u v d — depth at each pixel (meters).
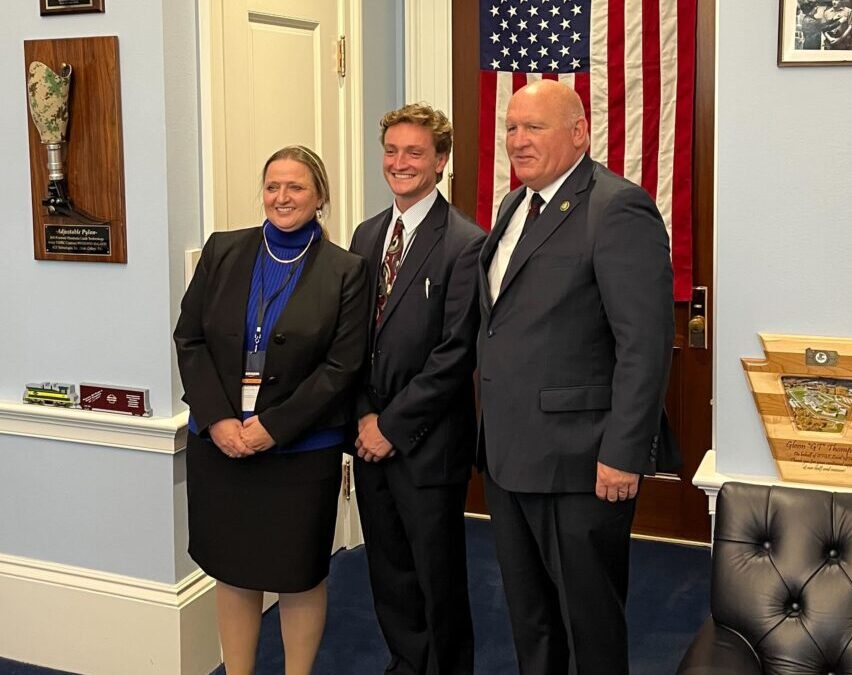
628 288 2.20
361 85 3.95
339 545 4.06
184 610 3.01
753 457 2.44
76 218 2.99
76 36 2.94
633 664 3.12
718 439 2.46
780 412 2.37
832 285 2.32
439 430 2.64
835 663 2.04
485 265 2.46
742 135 2.35
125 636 3.06
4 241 3.11
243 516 2.62
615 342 2.32
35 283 3.09
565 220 2.30
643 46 3.87
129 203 2.94
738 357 2.42
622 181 2.29
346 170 3.90
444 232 2.64
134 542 3.05
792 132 2.31
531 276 2.31
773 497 2.19
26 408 3.09
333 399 2.57
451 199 4.28
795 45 2.28
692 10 3.81
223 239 2.72
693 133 3.89
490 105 4.07
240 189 3.25
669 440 2.37
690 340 4.00
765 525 2.18
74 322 3.06
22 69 3.00
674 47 3.84
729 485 2.24
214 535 2.65
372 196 4.12
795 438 2.36
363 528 2.84
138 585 3.04
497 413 2.36
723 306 2.42
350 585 3.72
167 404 2.97
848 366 2.29
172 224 2.94
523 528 2.44
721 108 2.36
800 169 2.32
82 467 3.09
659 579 3.75
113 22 2.89
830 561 2.11
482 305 2.44
